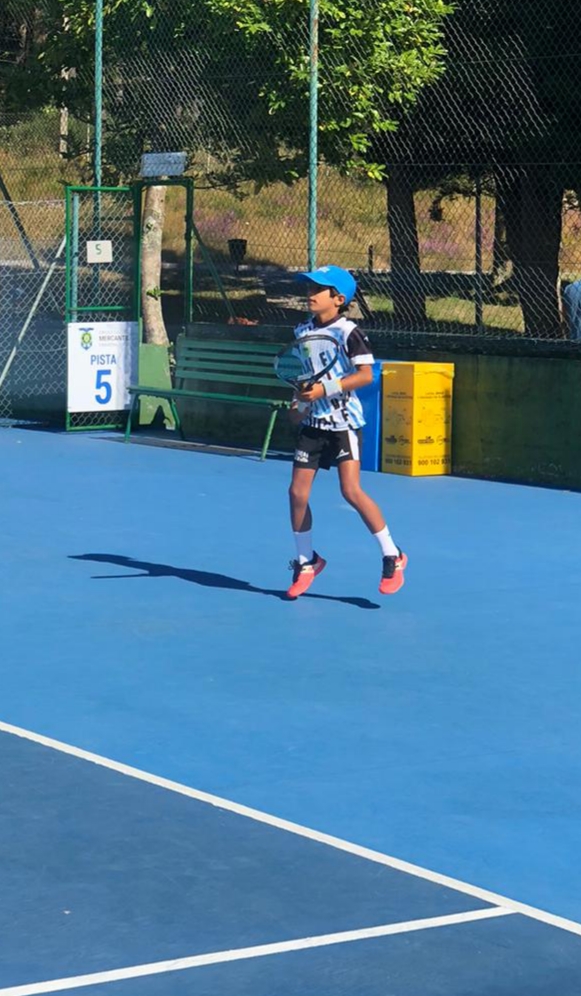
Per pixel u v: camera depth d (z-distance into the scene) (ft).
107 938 18.84
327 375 37.52
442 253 127.85
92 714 28.76
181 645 34.04
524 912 19.80
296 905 19.90
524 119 85.30
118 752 26.43
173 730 27.78
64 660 32.71
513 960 18.38
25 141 130.21
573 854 21.99
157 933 18.99
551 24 82.74
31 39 97.66
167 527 48.26
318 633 35.24
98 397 71.41
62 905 19.84
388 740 27.40
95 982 17.63
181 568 42.22
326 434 37.73
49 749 26.48
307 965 18.15
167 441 68.64
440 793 24.57
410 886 20.61
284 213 127.44
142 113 83.87
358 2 74.69
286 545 45.60
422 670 32.24
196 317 112.06
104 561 43.01
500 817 23.49
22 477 58.18
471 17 84.58
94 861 21.34
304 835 22.48
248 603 38.14
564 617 37.11
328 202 126.11
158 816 23.20
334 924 19.33
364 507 37.99
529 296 89.61
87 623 35.96
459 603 38.42
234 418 68.85
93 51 87.66
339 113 76.13
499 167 88.94
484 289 98.58
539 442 58.13
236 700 29.81
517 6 82.99
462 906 19.97
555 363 57.52
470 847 22.18
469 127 86.28
